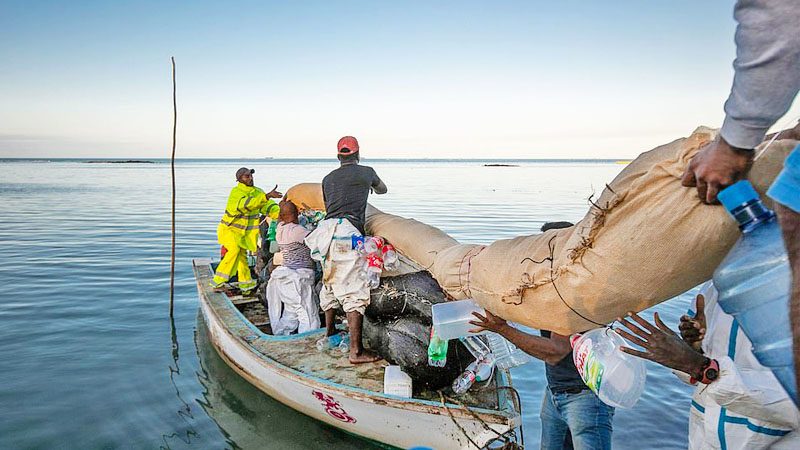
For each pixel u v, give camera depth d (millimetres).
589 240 2293
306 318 5871
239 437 5039
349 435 4863
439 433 4062
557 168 105375
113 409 5598
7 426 5211
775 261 1428
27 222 19203
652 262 2096
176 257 13156
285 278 5949
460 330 3500
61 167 106688
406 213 21281
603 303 2385
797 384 1429
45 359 6914
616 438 5117
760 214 1488
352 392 4203
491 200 27438
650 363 6770
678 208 1955
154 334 7895
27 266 12008
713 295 2518
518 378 6660
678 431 5219
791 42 1268
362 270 4742
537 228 17250
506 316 3039
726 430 2193
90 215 21469
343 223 4844
